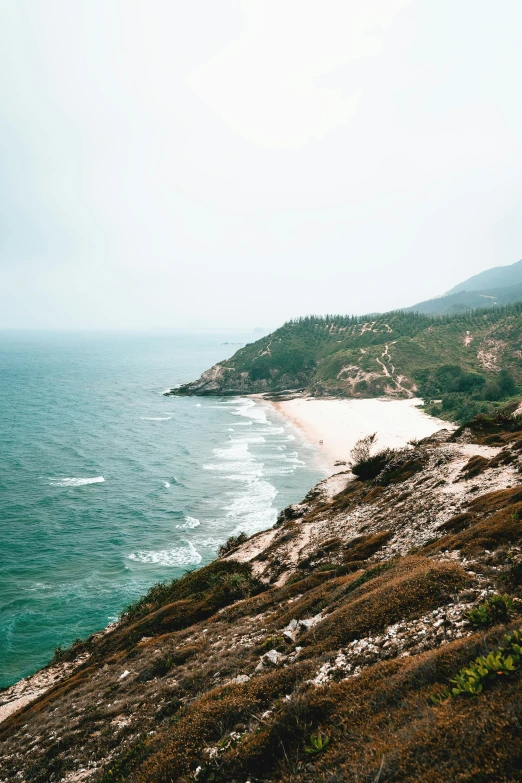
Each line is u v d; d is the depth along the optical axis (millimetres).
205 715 11328
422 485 37250
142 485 85375
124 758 11883
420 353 193500
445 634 10867
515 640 7504
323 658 12352
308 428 132375
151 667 21297
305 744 8406
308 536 39250
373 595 15008
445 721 6504
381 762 6434
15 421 142000
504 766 5277
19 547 60625
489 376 166625
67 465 98125
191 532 65250
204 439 121312
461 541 18062
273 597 26297
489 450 41281
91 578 52938
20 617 45344
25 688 30484
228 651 19172
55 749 16188
